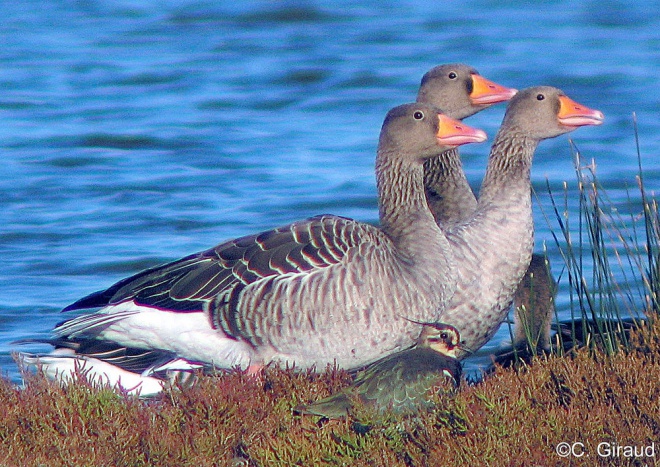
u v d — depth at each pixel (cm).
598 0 4597
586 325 1273
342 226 1166
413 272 1169
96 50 3772
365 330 1144
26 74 3412
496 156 1339
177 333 1161
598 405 1067
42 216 2122
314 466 987
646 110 2970
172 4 4575
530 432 1023
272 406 1073
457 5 4566
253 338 1144
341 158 2556
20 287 1730
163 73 3434
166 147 2688
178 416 1057
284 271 1138
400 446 1020
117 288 1230
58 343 1241
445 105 1538
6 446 1004
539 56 3562
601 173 2403
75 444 1002
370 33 4025
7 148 2641
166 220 2091
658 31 3969
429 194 1465
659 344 1134
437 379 1078
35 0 4688
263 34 4072
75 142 2698
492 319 1303
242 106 3106
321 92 3241
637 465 1001
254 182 2366
